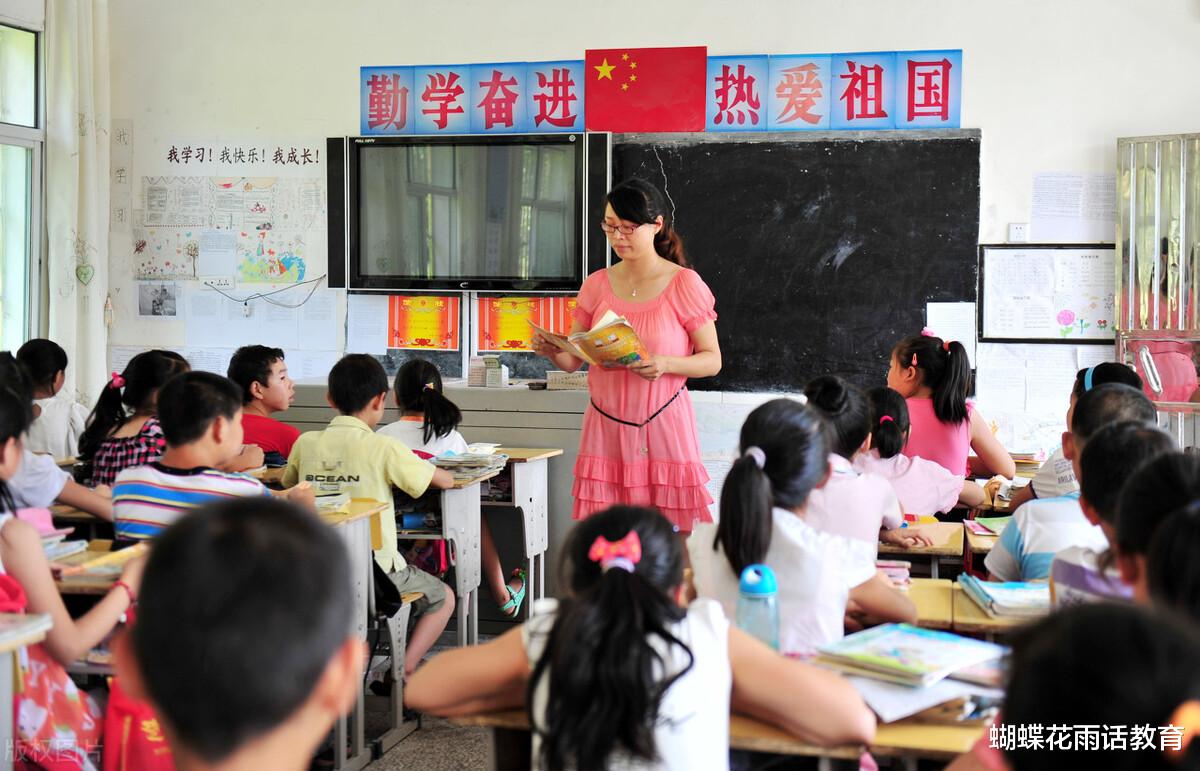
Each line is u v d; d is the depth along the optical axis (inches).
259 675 29.0
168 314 224.1
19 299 215.6
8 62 209.2
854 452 107.3
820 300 201.6
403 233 211.0
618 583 52.8
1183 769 25.2
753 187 202.4
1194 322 186.2
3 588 71.1
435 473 131.6
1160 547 42.5
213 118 220.8
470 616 145.9
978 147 195.2
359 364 132.4
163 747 80.0
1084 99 192.4
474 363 183.0
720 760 54.1
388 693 134.3
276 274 219.8
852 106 198.8
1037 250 194.5
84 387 217.3
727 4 201.5
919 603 83.7
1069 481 121.7
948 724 60.4
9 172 212.1
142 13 222.5
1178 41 189.0
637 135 205.2
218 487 94.7
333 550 31.6
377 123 214.5
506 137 205.6
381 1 213.2
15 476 104.4
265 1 217.6
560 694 51.2
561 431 171.9
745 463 70.4
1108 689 25.6
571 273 204.8
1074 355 194.7
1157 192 187.8
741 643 57.1
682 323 129.2
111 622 79.7
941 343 138.1
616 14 204.7
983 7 194.4
